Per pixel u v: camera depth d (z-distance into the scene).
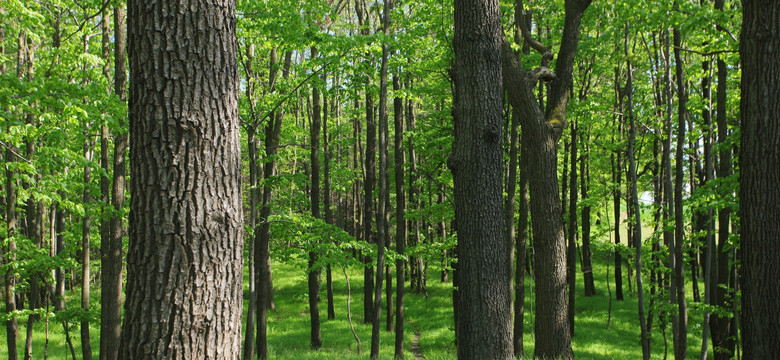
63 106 6.49
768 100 4.54
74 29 11.10
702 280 22.28
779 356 4.47
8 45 12.32
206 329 2.69
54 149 6.95
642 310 11.06
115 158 8.85
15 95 6.56
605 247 16.39
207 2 2.77
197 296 2.66
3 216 16.20
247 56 10.81
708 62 11.24
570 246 18.02
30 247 10.92
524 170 13.21
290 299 23.97
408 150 20.55
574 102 12.22
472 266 5.83
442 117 14.71
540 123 8.95
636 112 14.49
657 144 18.11
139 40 2.70
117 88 8.66
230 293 2.82
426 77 13.59
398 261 14.39
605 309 21.09
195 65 2.71
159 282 2.61
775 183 4.52
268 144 13.40
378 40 9.59
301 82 10.02
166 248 2.63
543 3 13.24
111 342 8.80
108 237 10.04
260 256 13.52
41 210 15.77
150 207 2.64
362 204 30.30
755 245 4.63
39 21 9.23
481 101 5.86
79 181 8.34
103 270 9.77
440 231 22.14
